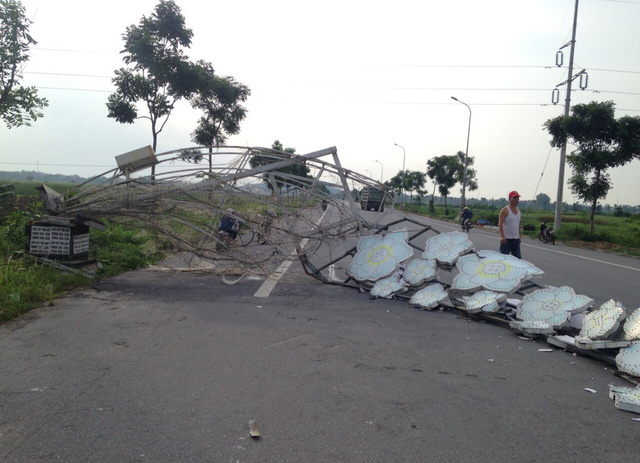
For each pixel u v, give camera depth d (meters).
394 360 4.97
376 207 11.40
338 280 9.79
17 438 3.18
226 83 20.89
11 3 10.93
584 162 25.98
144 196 8.23
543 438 3.41
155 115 17.39
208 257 8.75
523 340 5.92
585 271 13.43
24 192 24.88
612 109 25.00
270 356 4.93
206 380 4.25
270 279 9.37
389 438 3.33
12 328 5.57
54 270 7.90
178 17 16.61
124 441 3.18
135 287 8.02
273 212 9.12
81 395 3.86
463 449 3.22
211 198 8.57
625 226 39.91
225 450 3.10
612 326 5.16
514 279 6.94
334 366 4.71
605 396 4.24
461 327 6.42
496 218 42.16
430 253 8.33
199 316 6.39
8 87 11.13
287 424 3.48
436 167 57.59
